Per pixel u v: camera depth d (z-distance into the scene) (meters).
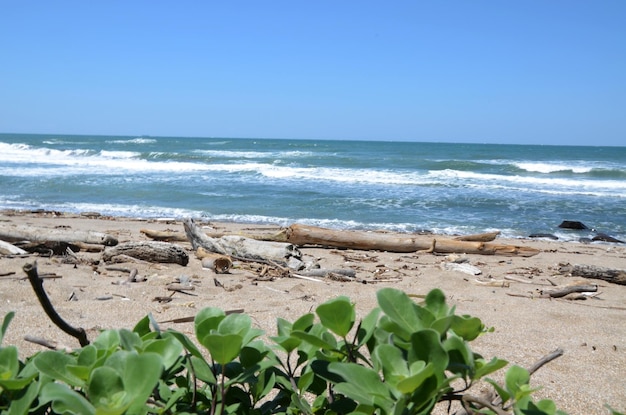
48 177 26.41
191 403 1.27
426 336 0.94
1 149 47.09
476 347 4.38
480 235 11.20
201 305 5.46
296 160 40.25
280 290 6.45
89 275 6.77
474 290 7.00
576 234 15.22
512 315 5.62
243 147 66.12
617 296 7.12
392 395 0.98
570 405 3.29
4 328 1.08
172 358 1.10
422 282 7.38
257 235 10.37
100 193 21.70
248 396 1.29
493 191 24.70
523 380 1.07
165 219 15.18
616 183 29.23
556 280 8.09
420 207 19.50
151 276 6.89
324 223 15.98
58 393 0.84
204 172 30.92
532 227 16.11
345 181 27.58
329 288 6.64
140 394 0.88
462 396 1.07
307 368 1.31
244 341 1.12
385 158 44.69
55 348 2.30
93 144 67.75
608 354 4.36
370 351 1.20
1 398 1.02
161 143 74.62
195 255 8.85
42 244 8.05
